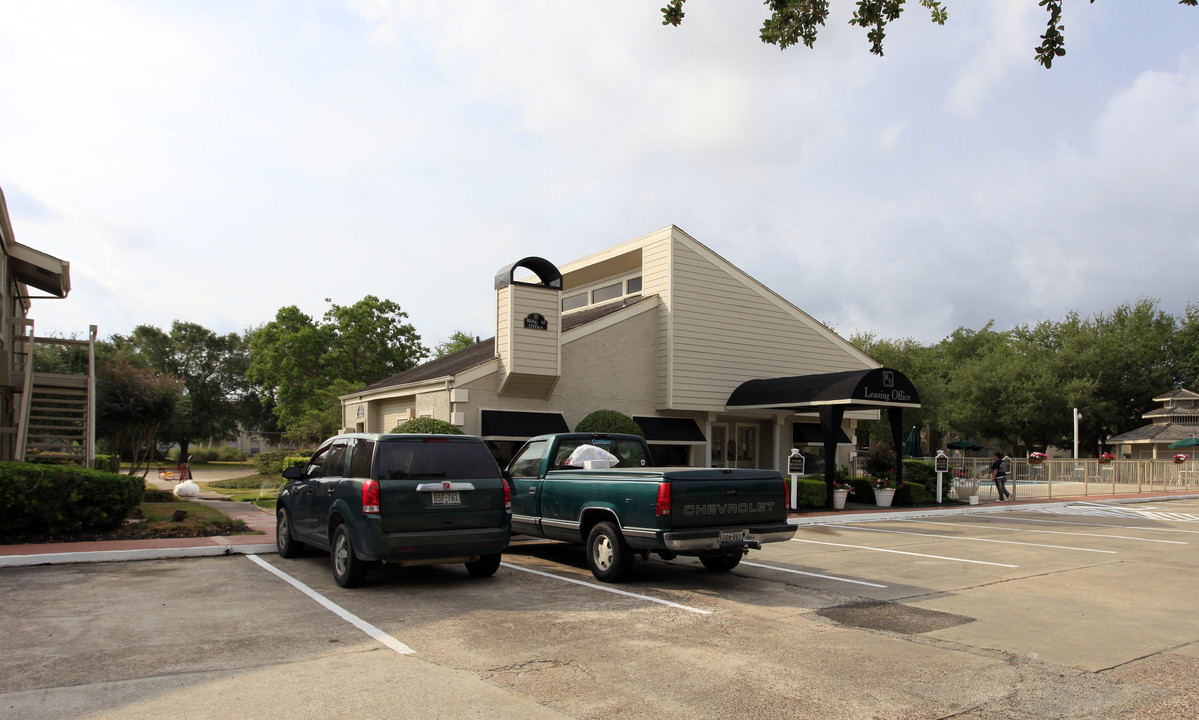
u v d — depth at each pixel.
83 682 4.94
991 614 7.52
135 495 12.35
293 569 9.48
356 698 4.69
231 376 71.94
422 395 18.30
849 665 5.61
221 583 8.52
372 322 49.38
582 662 5.58
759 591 8.55
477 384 17.16
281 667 5.34
